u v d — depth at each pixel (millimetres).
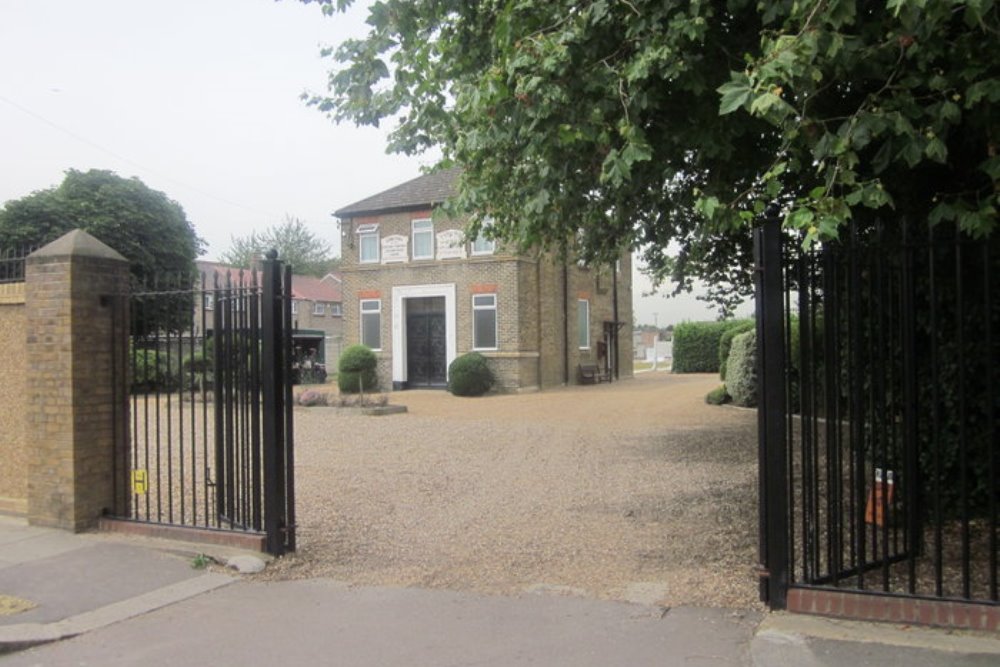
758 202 5352
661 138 6727
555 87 5676
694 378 33188
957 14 4992
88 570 6195
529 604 5387
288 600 5590
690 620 4992
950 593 5043
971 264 6152
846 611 4816
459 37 6941
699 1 5328
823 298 5133
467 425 15945
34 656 4723
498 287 25078
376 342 27344
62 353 7207
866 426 6285
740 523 7449
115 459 7465
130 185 28562
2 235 26141
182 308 7715
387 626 5062
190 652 4730
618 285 33094
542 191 7031
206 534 6809
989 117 5066
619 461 11227
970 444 6402
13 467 7852
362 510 8352
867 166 6316
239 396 6855
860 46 4914
